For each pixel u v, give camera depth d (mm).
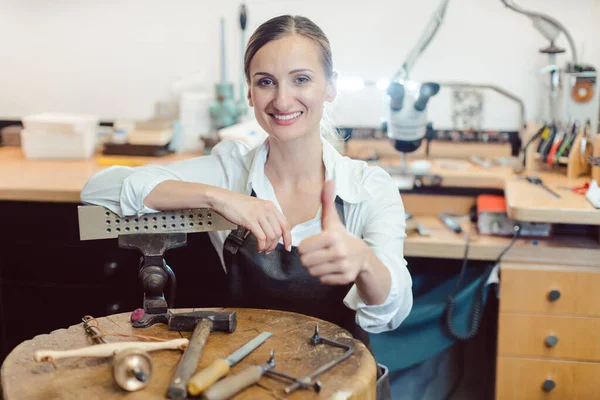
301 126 1693
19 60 3592
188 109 3291
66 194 2730
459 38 3158
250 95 1755
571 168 2898
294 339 1463
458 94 3201
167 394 1237
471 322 2697
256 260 1787
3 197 2754
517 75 3152
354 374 1322
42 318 2955
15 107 3635
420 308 2746
